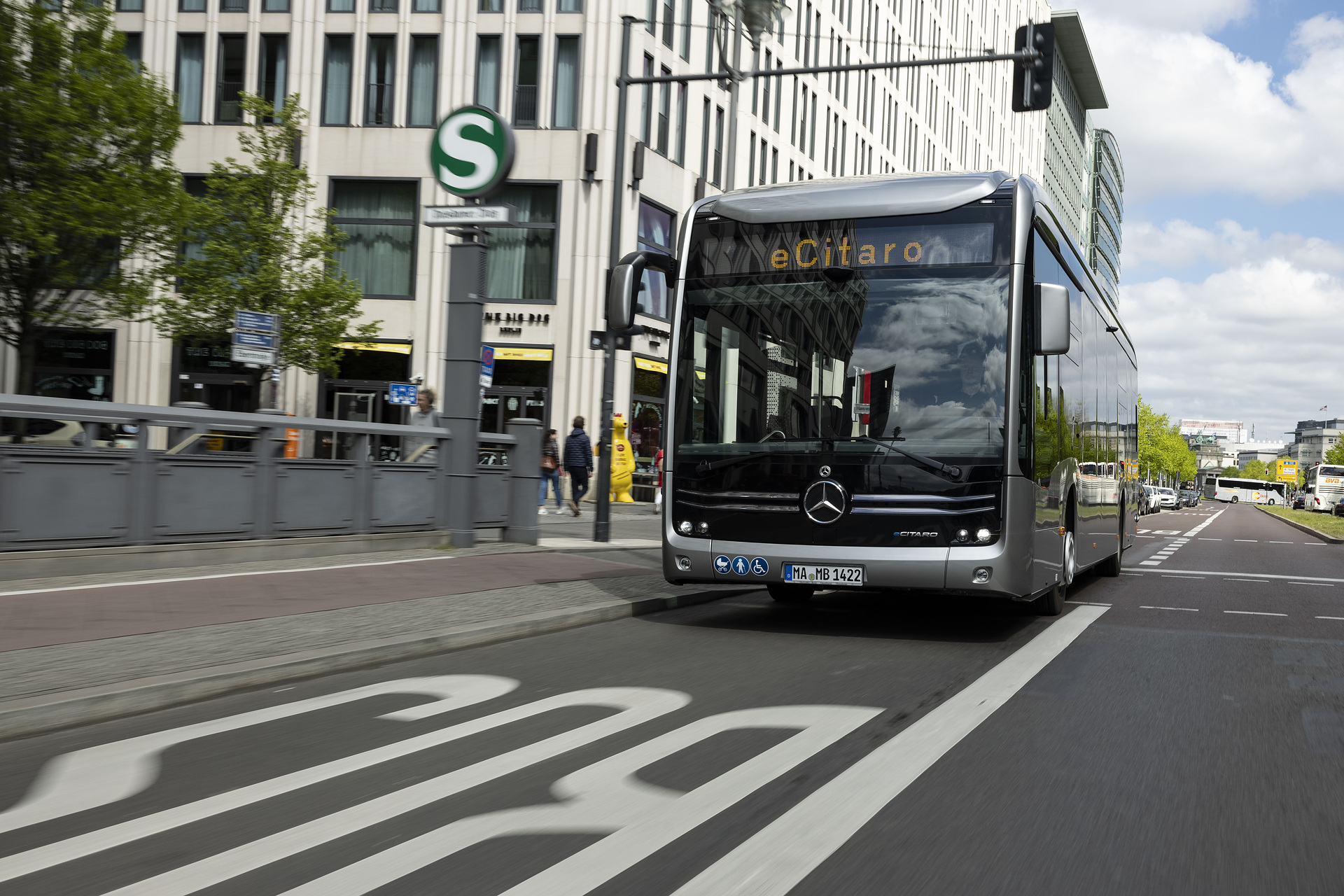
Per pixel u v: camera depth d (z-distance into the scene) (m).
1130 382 18.80
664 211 34.72
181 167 34.19
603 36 32.34
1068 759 5.33
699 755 5.24
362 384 33.50
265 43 34.12
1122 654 8.67
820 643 8.95
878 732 5.79
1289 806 4.65
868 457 9.11
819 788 4.71
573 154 32.47
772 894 3.52
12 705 5.55
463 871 3.67
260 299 27.48
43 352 34.44
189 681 6.30
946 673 7.62
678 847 3.94
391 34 33.53
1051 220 10.45
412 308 33.38
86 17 24.20
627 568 13.21
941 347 9.12
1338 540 33.91
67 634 7.45
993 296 9.09
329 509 12.66
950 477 8.95
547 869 3.70
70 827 4.08
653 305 33.97
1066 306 9.02
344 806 4.37
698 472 9.60
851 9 50.69
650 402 33.94
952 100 69.69
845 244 9.45
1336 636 10.17
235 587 9.87
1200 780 5.02
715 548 9.48
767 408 9.46
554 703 6.36
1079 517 12.03
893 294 9.28
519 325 32.56
